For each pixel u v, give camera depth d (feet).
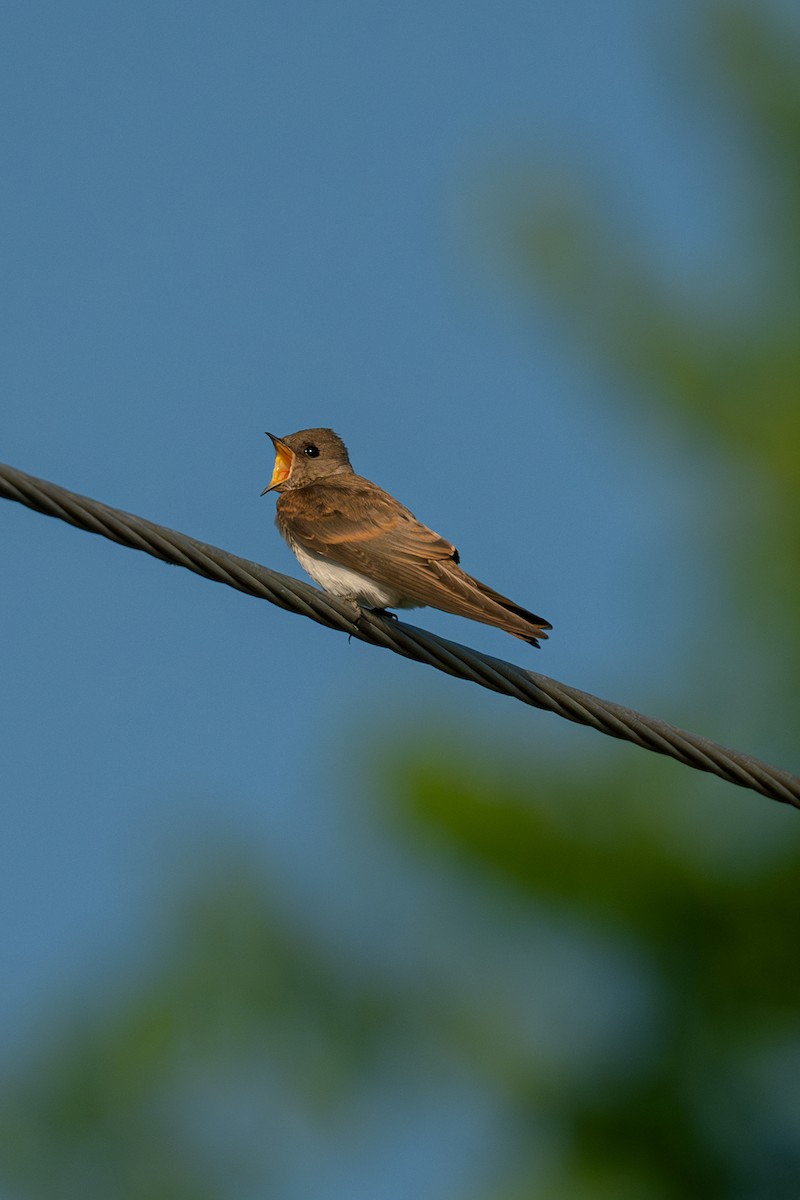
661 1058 48.52
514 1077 48.62
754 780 36.65
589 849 48.85
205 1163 49.67
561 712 36.35
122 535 34.14
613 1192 47.55
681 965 48.78
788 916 48.62
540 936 49.14
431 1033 49.24
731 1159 48.01
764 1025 48.57
